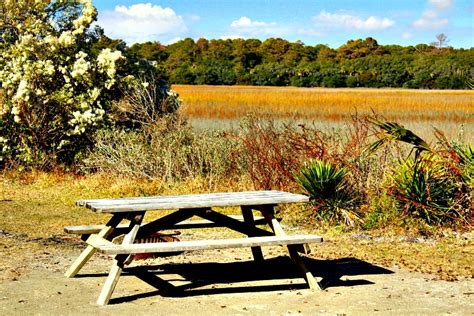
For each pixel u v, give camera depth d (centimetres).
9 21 1753
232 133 1448
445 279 731
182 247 627
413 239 963
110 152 1486
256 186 1255
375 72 7706
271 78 7956
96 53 1736
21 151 1589
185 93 5647
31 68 1596
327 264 808
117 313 589
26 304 612
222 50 8800
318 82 7731
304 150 1231
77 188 1366
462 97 5162
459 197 1048
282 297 656
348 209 1059
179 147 1436
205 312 598
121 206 630
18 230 989
